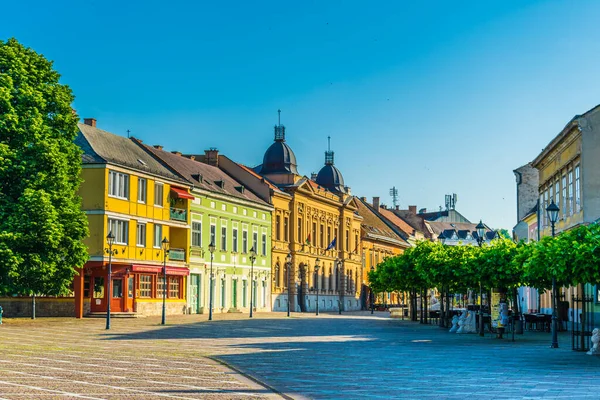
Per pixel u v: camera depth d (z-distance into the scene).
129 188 61.00
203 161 88.00
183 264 68.00
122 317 58.59
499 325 38.31
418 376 20.78
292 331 44.50
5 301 56.97
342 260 108.75
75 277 57.59
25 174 48.50
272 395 16.84
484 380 19.83
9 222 46.84
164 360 24.75
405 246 136.38
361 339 37.41
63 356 25.78
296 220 94.06
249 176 87.75
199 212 71.62
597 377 20.47
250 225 82.38
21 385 17.78
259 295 84.44
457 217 190.25
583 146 44.62
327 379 20.08
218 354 27.56
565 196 49.75
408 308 71.38
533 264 29.66
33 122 48.72
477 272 38.28
